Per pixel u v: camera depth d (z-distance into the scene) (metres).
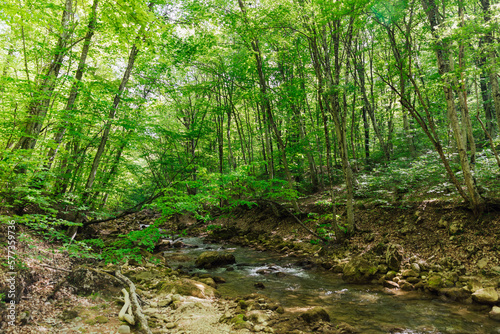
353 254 8.91
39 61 9.09
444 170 9.96
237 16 11.09
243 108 19.89
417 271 6.93
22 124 7.08
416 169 10.88
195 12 10.95
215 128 18.94
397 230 9.07
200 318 4.72
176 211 6.89
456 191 8.90
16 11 4.59
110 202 19.28
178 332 4.19
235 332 4.25
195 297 5.70
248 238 13.72
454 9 10.25
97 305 4.72
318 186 16.44
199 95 17.50
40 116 7.00
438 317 4.88
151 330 4.20
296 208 13.24
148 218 20.88
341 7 7.93
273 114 15.27
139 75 12.51
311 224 12.49
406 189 10.98
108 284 5.43
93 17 7.80
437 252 7.44
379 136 14.87
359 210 11.42
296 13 9.28
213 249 12.33
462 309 5.16
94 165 9.08
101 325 4.05
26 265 4.77
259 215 15.98
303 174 20.39
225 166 22.56
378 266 7.44
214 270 8.76
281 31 11.76
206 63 15.27
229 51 15.48
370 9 8.36
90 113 8.45
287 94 12.23
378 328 4.51
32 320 3.78
